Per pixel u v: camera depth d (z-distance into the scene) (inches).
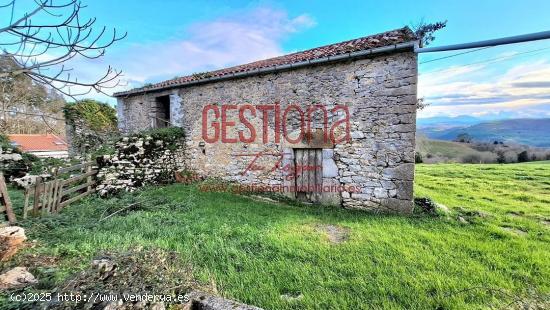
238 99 285.7
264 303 95.0
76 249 125.9
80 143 403.9
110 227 163.9
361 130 220.8
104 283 83.7
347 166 229.0
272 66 249.3
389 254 133.3
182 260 114.5
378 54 208.7
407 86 200.4
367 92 216.1
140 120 392.8
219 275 111.6
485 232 167.9
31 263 109.3
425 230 171.9
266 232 160.9
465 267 120.7
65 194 212.4
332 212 217.3
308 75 242.2
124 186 274.5
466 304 94.7
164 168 319.3
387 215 204.8
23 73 68.6
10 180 271.7
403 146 204.8
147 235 153.2
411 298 98.5
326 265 122.0
